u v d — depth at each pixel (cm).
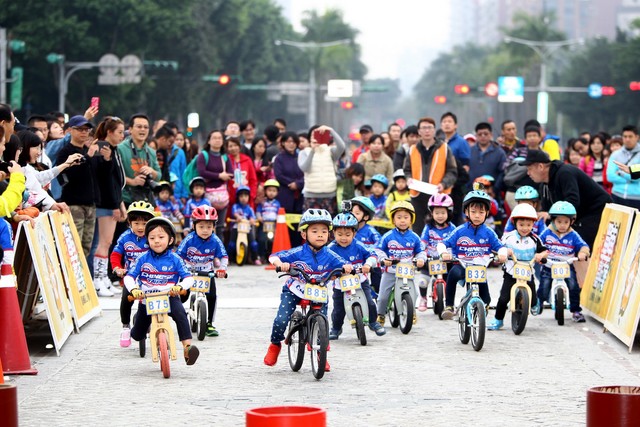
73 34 11556
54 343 2161
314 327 1956
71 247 2531
